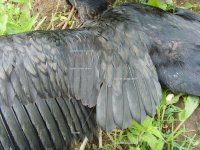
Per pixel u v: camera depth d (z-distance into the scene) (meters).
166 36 1.13
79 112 1.06
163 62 1.13
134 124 1.14
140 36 1.11
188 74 1.12
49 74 1.04
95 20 1.19
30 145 1.02
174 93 1.17
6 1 1.40
